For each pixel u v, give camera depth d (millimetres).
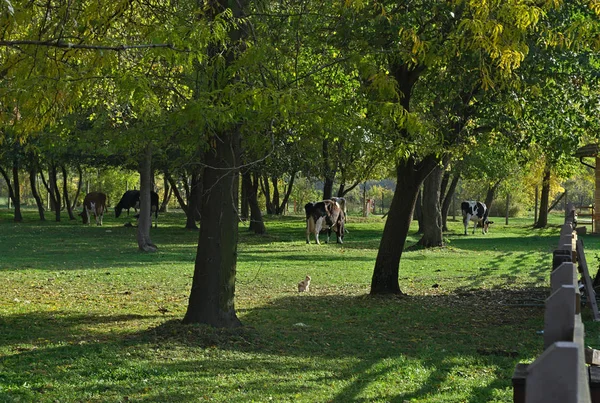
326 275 21625
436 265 24625
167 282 18516
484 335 11242
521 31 10250
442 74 13891
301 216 62719
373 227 50875
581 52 13016
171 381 7699
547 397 1755
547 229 51094
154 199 47125
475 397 7223
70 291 16297
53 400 6793
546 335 2732
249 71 9734
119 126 13828
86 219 50406
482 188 65188
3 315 12180
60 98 7977
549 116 14008
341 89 13805
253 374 8188
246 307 14383
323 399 7113
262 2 10547
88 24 8539
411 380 8055
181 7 10047
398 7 12289
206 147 9984
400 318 12992
